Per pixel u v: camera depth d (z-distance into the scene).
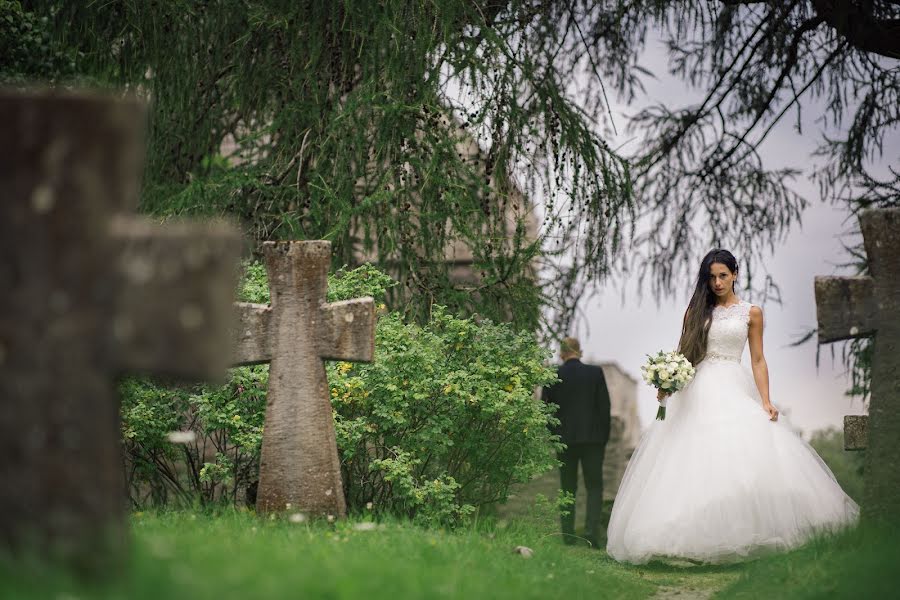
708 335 6.30
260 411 6.07
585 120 8.29
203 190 7.70
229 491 6.38
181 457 6.56
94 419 2.38
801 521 5.59
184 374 2.49
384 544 4.00
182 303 2.45
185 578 2.32
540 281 8.34
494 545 4.85
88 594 2.20
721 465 5.74
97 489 2.37
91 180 2.41
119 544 2.38
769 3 8.53
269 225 7.93
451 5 7.41
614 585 4.69
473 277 8.31
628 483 6.27
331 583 2.63
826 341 4.57
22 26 6.00
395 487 6.09
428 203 7.72
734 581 4.93
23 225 2.38
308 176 7.98
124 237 2.45
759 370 6.27
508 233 7.95
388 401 6.05
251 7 8.01
